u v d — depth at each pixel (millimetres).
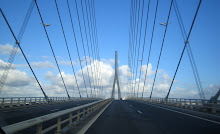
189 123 11023
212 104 17078
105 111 19125
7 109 22406
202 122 11500
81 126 9500
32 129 8648
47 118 5223
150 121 11805
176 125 10219
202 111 18344
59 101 47625
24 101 29891
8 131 3318
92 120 11922
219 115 14461
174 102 27172
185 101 22609
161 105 31969
